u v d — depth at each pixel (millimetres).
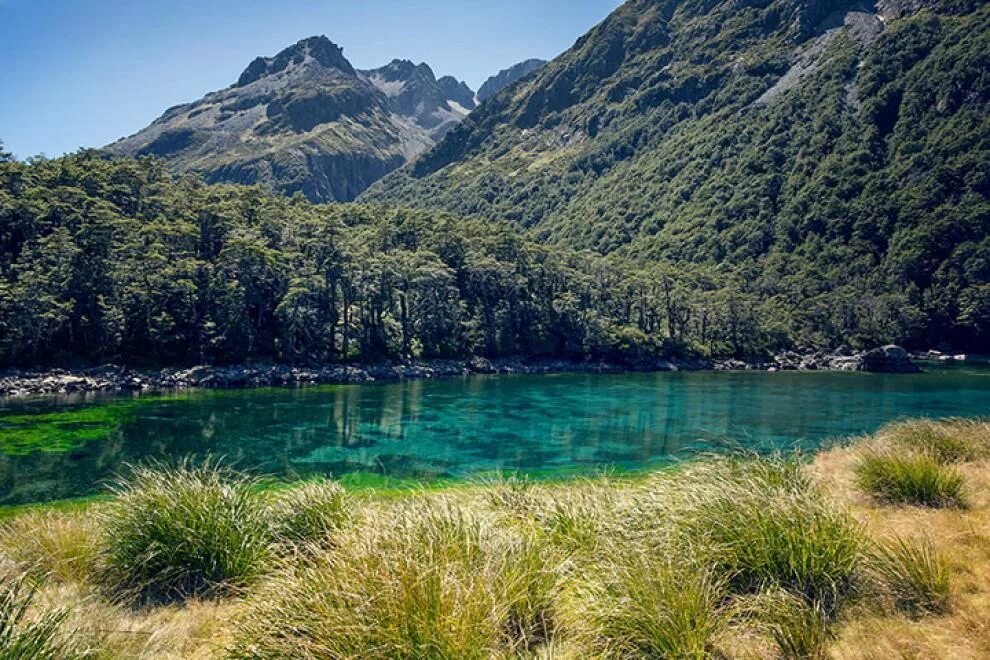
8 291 49188
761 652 5273
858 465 11211
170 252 62938
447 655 4699
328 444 29547
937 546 7285
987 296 101875
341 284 69062
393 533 6293
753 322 96562
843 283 119188
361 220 97750
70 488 20312
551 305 86188
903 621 5652
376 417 38250
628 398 49594
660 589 5559
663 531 7051
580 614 5871
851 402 47406
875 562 6535
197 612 6762
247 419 36219
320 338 66625
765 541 6590
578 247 180750
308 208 95125
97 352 53344
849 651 5203
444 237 87250
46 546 8125
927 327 106250
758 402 47219
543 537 7645
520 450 28516
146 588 7449
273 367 59000
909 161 134000
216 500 8328
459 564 5789
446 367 70312
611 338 83562
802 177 153625
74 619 5805
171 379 52344
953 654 4984
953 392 54875
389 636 4789
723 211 157875
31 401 41750
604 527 8070
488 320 81000
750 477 8789
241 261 61562
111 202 70875
